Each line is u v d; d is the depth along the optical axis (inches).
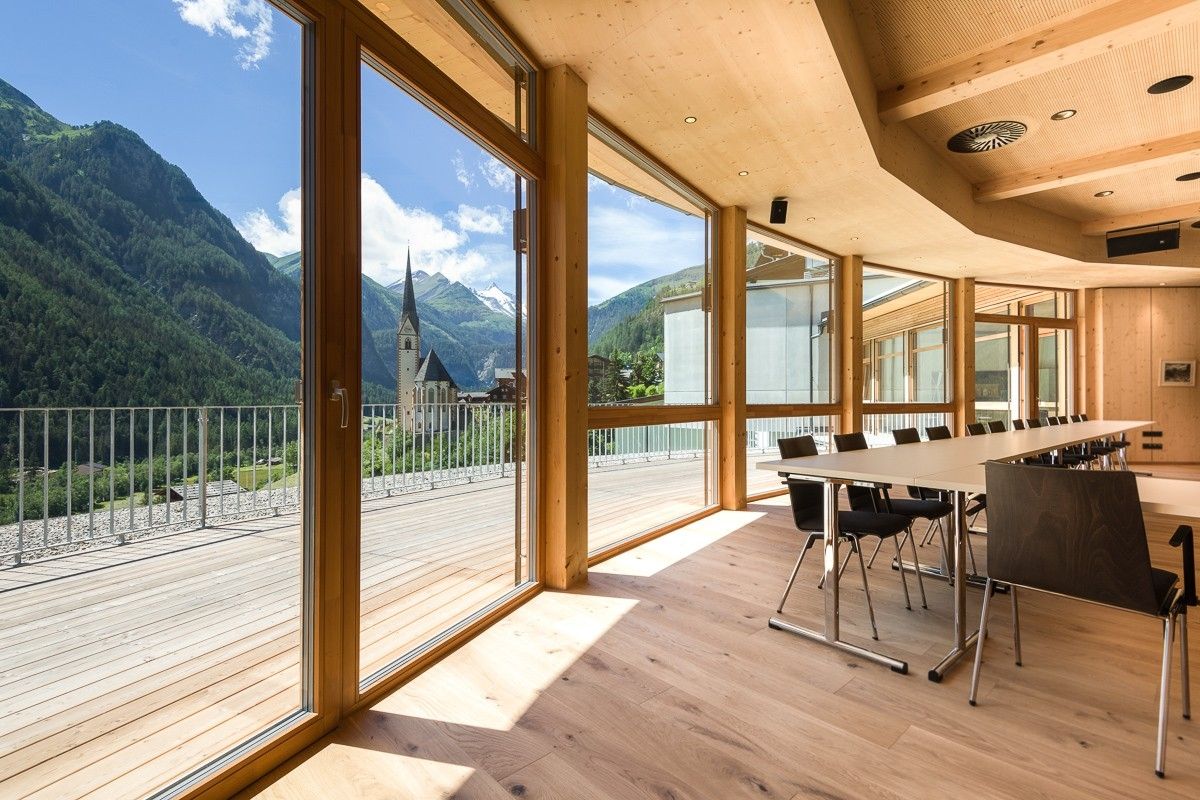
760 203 201.2
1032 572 74.3
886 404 291.4
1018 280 339.0
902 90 154.0
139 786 57.6
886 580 130.7
